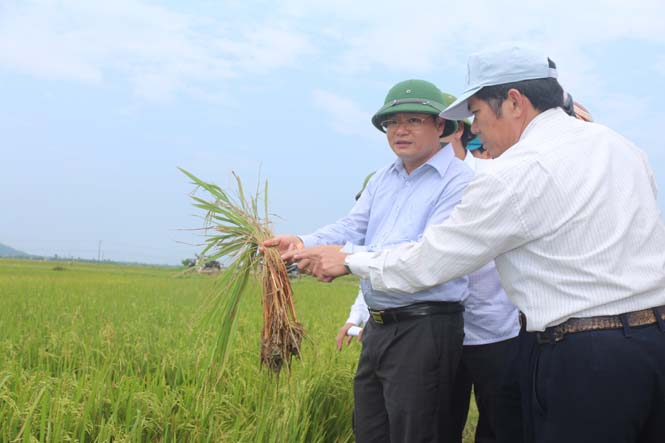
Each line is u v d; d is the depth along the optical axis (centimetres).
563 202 253
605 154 264
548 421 256
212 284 393
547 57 286
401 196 388
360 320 492
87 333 736
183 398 433
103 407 395
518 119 286
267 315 376
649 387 244
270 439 380
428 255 284
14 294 1470
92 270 4916
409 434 354
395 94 374
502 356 426
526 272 262
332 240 415
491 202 261
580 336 248
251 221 388
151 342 670
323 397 489
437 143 383
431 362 354
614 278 246
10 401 361
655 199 273
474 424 595
